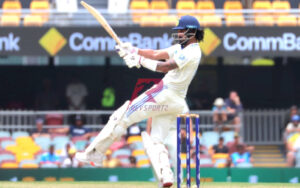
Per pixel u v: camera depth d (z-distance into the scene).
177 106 25.84
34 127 55.97
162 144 26.09
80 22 60.09
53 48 57.03
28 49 57.00
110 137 26.22
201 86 69.12
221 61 69.44
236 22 59.66
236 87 69.75
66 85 69.81
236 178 45.59
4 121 56.47
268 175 46.00
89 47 57.22
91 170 45.88
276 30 57.34
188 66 25.38
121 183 34.00
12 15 60.44
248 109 69.19
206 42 57.12
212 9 62.19
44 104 67.94
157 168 25.39
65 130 55.22
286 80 70.38
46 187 29.53
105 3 62.56
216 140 54.25
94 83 69.81
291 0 63.12
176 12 59.47
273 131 62.56
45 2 62.69
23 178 45.97
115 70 69.62
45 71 70.06
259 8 62.34
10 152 53.69
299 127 56.91
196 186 23.72
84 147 52.09
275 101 70.56
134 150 52.38
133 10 59.03
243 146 52.66
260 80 70.38
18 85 70.12
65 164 50.12
